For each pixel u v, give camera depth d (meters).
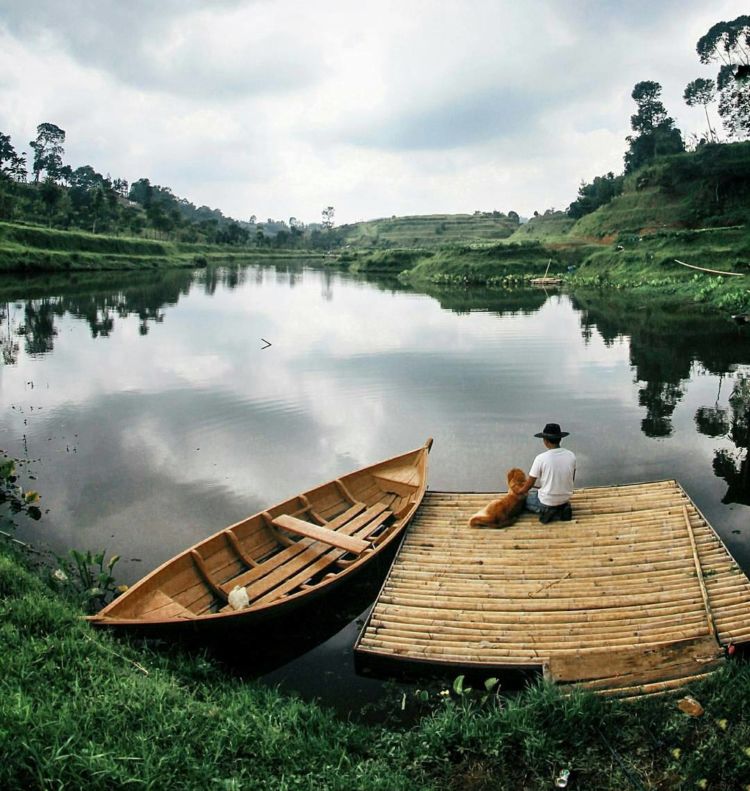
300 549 7.50
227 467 10.52
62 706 3.98
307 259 132.38
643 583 6.35
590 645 5.40
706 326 26.08
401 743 4.46
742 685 4.66
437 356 20.50
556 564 6.81
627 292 44.47
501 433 12.17
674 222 76.00
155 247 89.12
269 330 27.02
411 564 6.95
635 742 4.29
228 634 5.85
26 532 8.09
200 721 4.21
